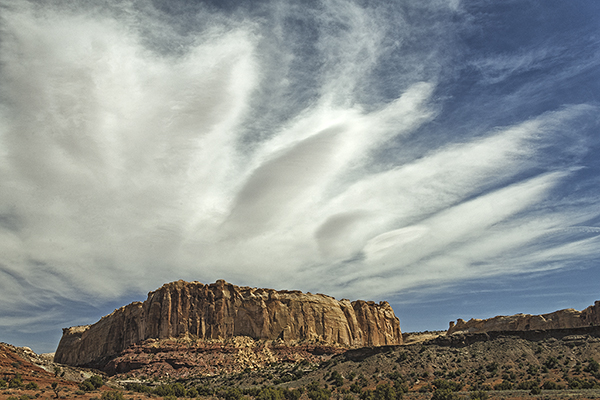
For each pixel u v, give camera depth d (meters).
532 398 98.94
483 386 122.88
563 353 140.38
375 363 155.75
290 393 124.50
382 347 165.62
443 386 124.88
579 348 140.62
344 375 153.50
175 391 135.38
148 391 137.88
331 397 125.50
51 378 136.12
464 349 153.88
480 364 142.75
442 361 148.25
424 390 124.75
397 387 127.06
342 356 169.62
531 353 143.88
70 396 111.12
